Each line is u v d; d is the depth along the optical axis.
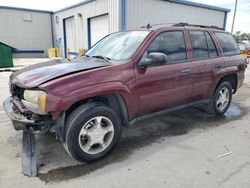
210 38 3.96
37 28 20.70
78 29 16.70
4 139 3.29
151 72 2.99
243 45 22.23
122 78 2.72
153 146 3.15
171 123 4.04
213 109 4.27
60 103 2.29
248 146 3.18
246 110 4.93
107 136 2.82
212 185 2.30
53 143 3.19
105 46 3.60
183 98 3.54
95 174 2.49
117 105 2.94
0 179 2.36
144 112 3.13
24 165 2.58
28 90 2.40
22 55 20.50
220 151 3.03
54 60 3.41
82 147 2.60
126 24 11.93
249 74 10.90
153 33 3.15
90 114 2.55
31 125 2.39
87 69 2.59
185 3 14.11
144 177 2.44
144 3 12.37
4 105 2.86
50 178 2.40
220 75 4.00
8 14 19.09
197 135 3.54
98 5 13.49
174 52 3.33
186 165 2.67
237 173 2.51
